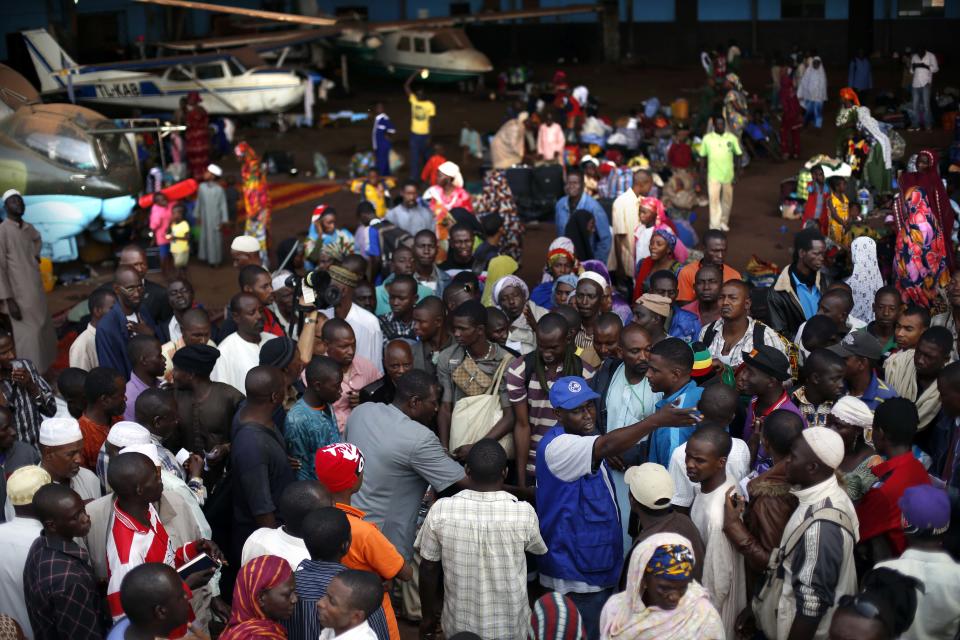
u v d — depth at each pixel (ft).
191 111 68.39
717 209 51.29
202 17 115.96
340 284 25.08
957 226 38.68
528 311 25.53
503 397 20.92
